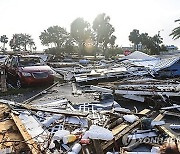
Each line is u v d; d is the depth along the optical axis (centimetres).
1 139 582
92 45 4262
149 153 535
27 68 1390
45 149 531
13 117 728
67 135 609
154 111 893
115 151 569
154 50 4366
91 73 1648
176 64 1716
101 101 1079
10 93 1247
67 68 2117
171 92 980
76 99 1135
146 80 1350
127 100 1079
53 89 1384
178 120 804
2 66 1605
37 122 715
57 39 5025
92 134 583
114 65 2012
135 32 4825
